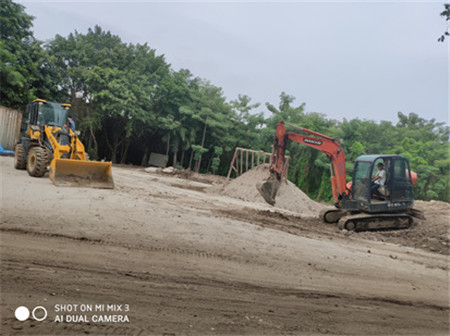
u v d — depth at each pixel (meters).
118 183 15.20
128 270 4.99
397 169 13.29
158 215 8.41
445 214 14.87
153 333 3.33
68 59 34.59
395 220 13.07
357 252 8.67
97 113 33.38
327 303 5.07
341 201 13.86
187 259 5.95
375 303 5.46
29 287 3.89
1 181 10.07
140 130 39.19
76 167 11.66
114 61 36.69
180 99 40.72
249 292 4.96
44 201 8.16
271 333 3.77
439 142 47.91
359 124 40.78
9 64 26.31
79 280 4.33
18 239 5.57
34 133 13.42
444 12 7.43
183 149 41.75
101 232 6.61
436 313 5.49
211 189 20.33
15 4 28.55
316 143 13.97
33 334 2.99
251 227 9.08
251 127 43.91
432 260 9.22
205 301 4.34
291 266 6.57
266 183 14.01
